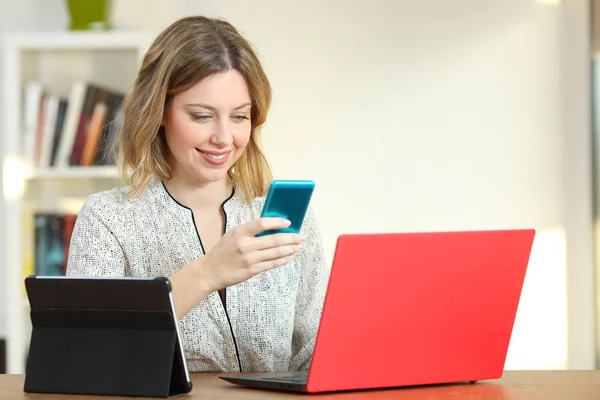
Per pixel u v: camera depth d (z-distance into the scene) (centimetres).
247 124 226
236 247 186
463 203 452
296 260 242
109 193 237
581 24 447
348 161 453
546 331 449
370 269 173
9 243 420
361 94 452
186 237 233
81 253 226
